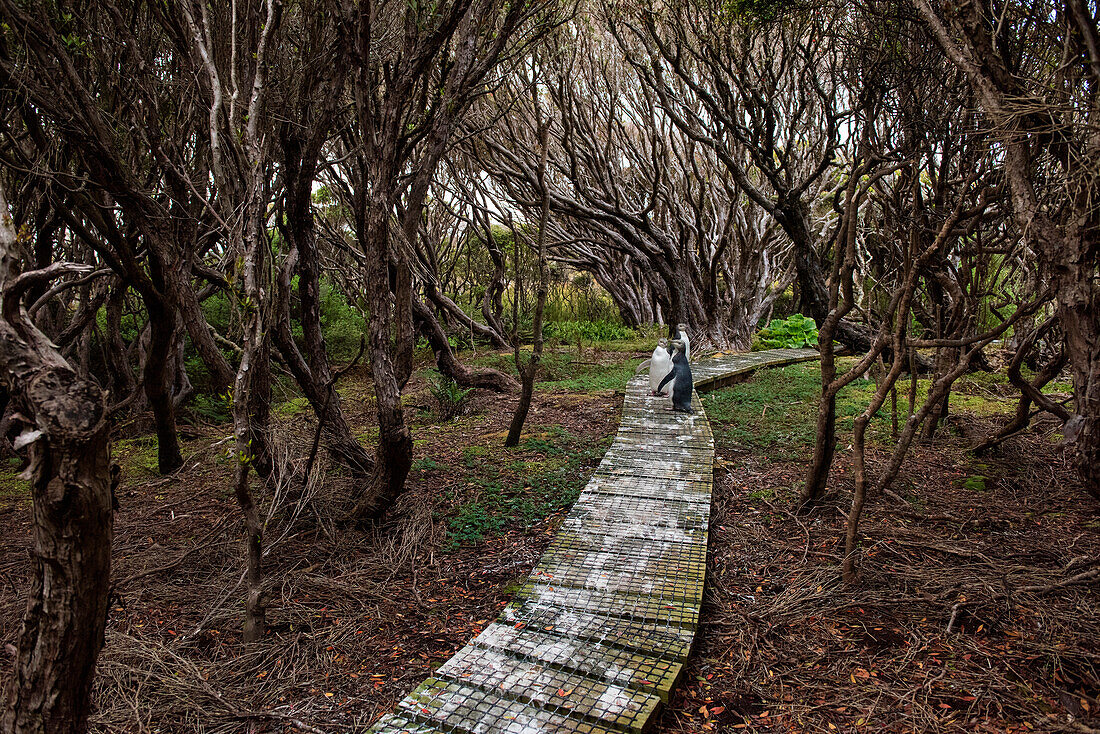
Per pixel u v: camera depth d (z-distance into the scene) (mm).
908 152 5035
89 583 1955
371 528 5211
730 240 18578
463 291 21672
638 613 3695
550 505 5875
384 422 5070
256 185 3723
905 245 5188
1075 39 3314
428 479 6547
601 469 6250
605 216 15484
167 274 5441
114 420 8828
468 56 5258
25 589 4336
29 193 5043
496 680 3115
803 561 4582
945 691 3117
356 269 10508
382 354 5062
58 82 3988
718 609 4059
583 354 15805
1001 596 3840
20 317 1852
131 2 4859
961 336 6586
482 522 5504
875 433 7727
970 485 5934
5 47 3680
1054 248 3248
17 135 4426
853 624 3758
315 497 5266
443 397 9852
